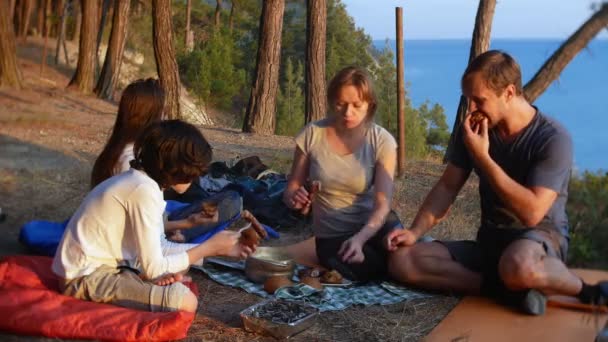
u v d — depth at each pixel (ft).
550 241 9.55
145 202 8.48
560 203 9.71
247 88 56.29
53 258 9.87
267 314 9.02
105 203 8.64
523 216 9.46
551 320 9.39
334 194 11.10
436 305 10.07
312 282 10.21
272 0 30.07
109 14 43.91
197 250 9.07
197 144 8.55
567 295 9.50
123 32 31.71
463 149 10.61
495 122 9.67
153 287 8.67
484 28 22.71
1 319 8.18
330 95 10.84
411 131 29.45
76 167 14.20
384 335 8.93
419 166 22.41
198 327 8.98
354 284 10.82
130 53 44.65
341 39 57.36
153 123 8.70
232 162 18.10
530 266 9.21
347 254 10.08
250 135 28.78
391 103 35.86
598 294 9.29
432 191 10.92
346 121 10.86
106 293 8.68
